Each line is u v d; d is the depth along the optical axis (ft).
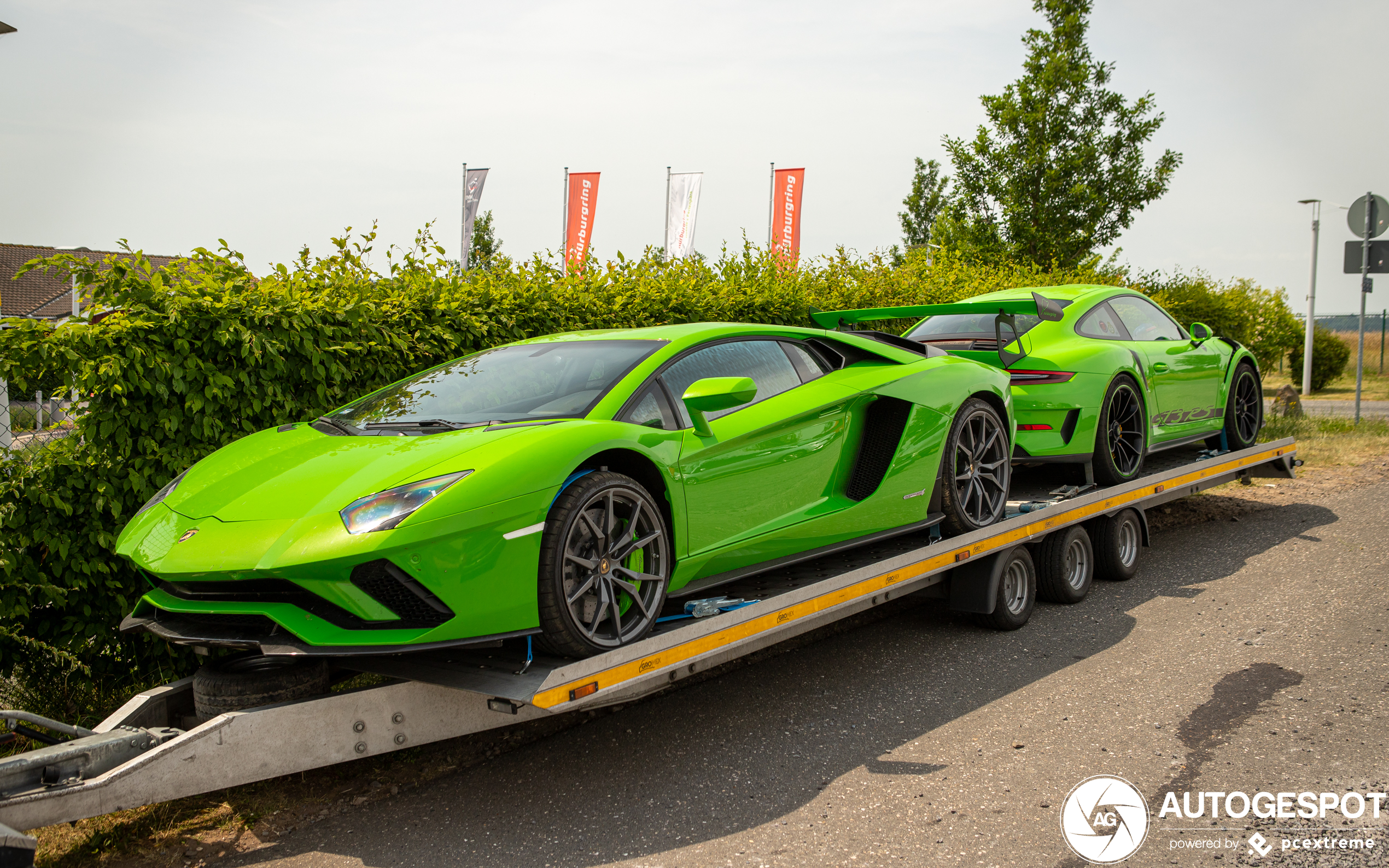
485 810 9.76
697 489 10.69
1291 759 10.30
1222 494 27.99
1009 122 51.37
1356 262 39.63
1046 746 10.90
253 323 13.70
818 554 12.47
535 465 9.05
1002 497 15.56
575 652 9.37
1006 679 13.26
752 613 10.94
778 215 55.11
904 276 34.27
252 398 13.74
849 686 13.24
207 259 14.11
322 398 14.62
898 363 14.28
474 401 11.23
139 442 12.75
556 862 8.63
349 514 8.54
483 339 17.11
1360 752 10.41
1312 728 11.10
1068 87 50.39
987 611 14.93
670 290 22.06
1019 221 50.96
